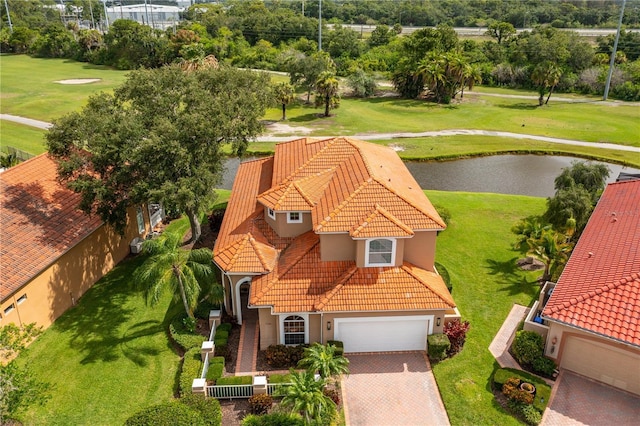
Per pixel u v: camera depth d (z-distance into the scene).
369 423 20.73
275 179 29.56
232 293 26.19
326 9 192.62
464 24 184.38
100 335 26.59
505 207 42.66
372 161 29.33
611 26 163.38
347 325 24.16
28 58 135.12
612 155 60.09
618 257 24.52
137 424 18.95
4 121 72.06
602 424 20.31
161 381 23.33
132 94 31.75
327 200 26.20
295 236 27.45
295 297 23.83
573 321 21.38
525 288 30.22
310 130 70.44
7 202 28.80
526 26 169.88
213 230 37.94
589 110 83.88
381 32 134.88
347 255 25.03
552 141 66.25
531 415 20.47
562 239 28.75
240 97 32.69
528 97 96.62
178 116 30.30
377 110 84.44
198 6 184.00
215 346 24.48
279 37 136.38
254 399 21.23
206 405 20.92
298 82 88.50
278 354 23.73
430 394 22.33
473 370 23.58
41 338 26.28
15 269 25.03
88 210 29.22
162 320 27.86
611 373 22.06
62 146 29.94
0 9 172.62
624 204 30.78
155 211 38.88
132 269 33.25
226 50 122.12
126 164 29.23
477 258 33.81
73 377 23.58
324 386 21.02
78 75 111.38
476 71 92.31
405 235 23.50
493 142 65.75
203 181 28.92
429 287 23.94
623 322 20.91
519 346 23.69
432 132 70.56
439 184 52.59
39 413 21.52
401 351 25.00
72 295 29.09
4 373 18.12
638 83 95.75
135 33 120.19
